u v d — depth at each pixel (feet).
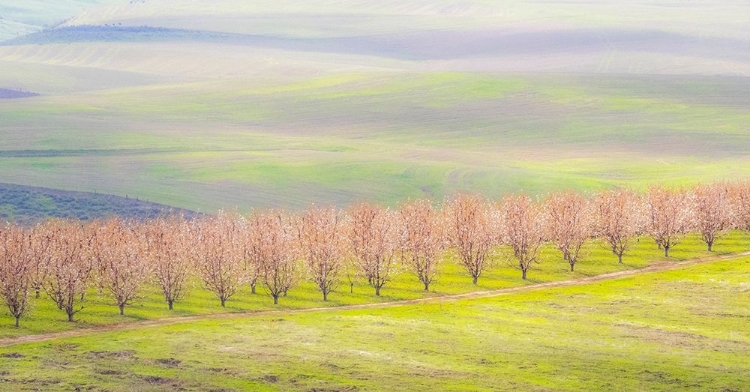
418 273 387.55
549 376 250.57
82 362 258.98
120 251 350.64
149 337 293.02
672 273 401.08
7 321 314.76
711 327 308.60
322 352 275.80
